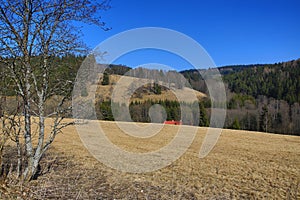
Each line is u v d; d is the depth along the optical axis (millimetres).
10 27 6168
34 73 6785
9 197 5805
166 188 8430
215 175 10633
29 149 6984
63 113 7344
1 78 6121
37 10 6402
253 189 8930
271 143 23844
